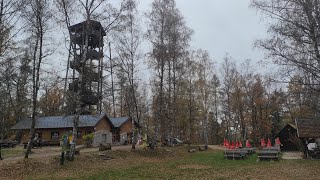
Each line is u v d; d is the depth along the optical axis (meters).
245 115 66.62
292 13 18.25
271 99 61.06
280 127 67.38
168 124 44.81
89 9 26.62
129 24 35.00
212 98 68.00
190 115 58.97
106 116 50.41
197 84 59.56
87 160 26.91
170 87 41.03
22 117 64.88
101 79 31.03
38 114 64.88
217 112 69.69
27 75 32.72
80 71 27.47
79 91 26.92
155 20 38.34
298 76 18.50
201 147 49.53
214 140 81.62
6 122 62.19
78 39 31.27
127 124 56.03
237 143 53.47
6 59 23.25
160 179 20.31
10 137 61.12
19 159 24.52
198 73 58.28
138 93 67.31
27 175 20.59
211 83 67.69
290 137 49.59
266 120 64.75
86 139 44.53
